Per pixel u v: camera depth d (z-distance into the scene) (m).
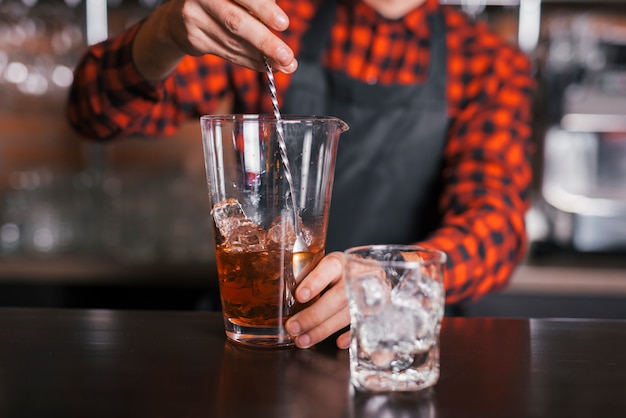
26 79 2.53
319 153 0.63
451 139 1.26
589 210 1.97
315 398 0.56
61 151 2.62
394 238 1.27
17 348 0.66
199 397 0.56
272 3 0.68
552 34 2.18
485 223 0.97
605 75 2.01
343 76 1.25
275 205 0.63
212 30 0.72
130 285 1.85
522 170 1.19
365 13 1.24
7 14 2.45
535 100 2.16
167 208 2.28
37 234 1.96
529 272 1.83
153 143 2.62
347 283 0.58
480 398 0.57
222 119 0.62
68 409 0.54
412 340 0.57
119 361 0.63
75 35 2.45
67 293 1.85
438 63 1.25
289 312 0.65
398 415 0.53
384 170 1.26
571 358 0.65
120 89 1.05
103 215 2.19
